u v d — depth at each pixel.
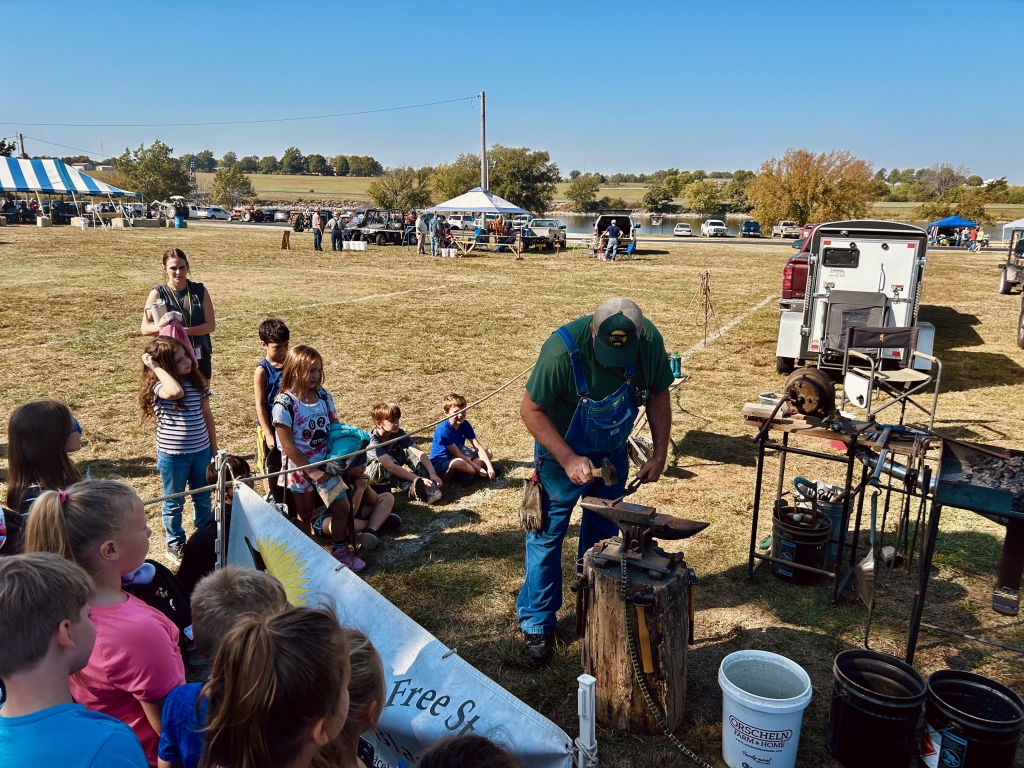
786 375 10.11
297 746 1.66
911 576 4.64
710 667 3.76
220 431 7.34
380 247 31.59
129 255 25.39
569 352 3.53
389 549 5.02
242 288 17.94
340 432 4.70
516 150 77.75
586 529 3.96
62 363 9.97
